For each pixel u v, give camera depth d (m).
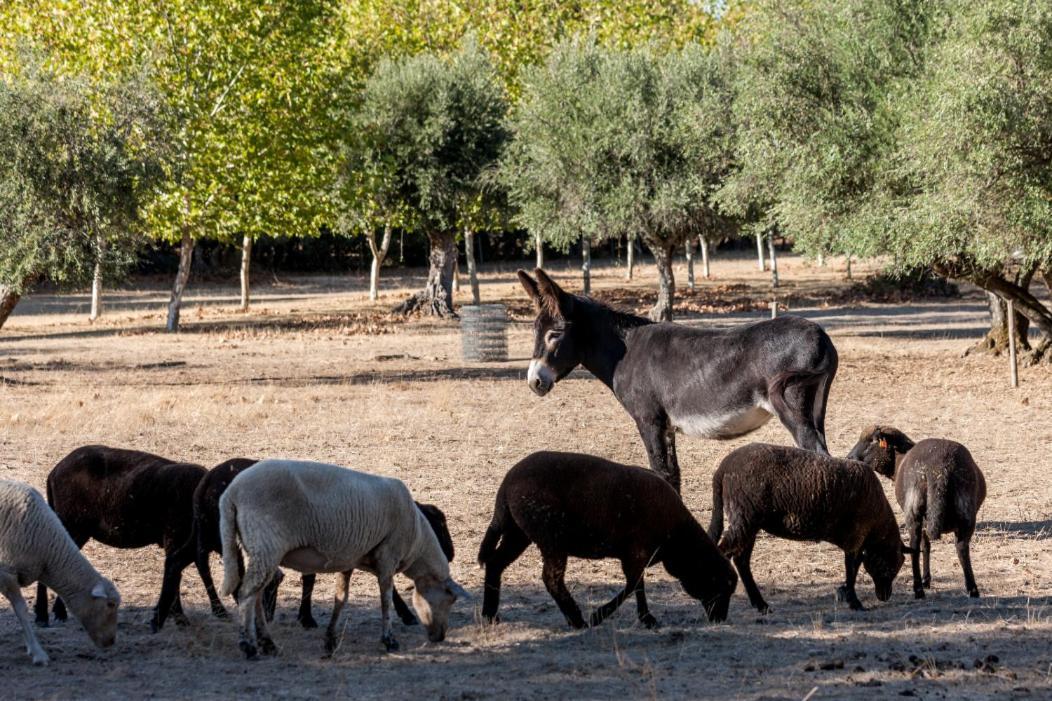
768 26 23.95
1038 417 18.31
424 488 12.88
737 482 8.20
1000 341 27.45
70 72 30.53
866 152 22.02
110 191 23.11
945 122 18.78
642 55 35.75
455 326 40.09
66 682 6.26
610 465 7.72
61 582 6.98
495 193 42.16
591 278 57.88
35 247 22.34
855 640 7.25
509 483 7.73
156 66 33.97
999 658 6.65
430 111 41.25
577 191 34.97
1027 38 18.27
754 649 7.02
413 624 8.11
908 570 9.70
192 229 36.88
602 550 7.71
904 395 21.09
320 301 50.12
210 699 5.84
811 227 23.77
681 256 72.75
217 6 35.09
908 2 22.05
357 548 6.96
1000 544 10.59
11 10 34.47
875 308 44.69
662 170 34.09
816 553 10.37
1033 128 18.42
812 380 9.77
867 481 8.17
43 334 36.94
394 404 19.98
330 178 38.53
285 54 36.62
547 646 7.27
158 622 7.61
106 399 19.91
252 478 6.75
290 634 7.65
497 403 20.44
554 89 35.69
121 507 7.87
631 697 5.82
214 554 9.99
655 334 10.67
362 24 47.53
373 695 5.91
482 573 9.48
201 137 34.28
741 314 42.91
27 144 22.53
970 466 8.85
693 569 7.87
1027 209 19.17
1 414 17.58
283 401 20.12
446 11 48.31
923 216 20.44
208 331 37.62
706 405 10.21
